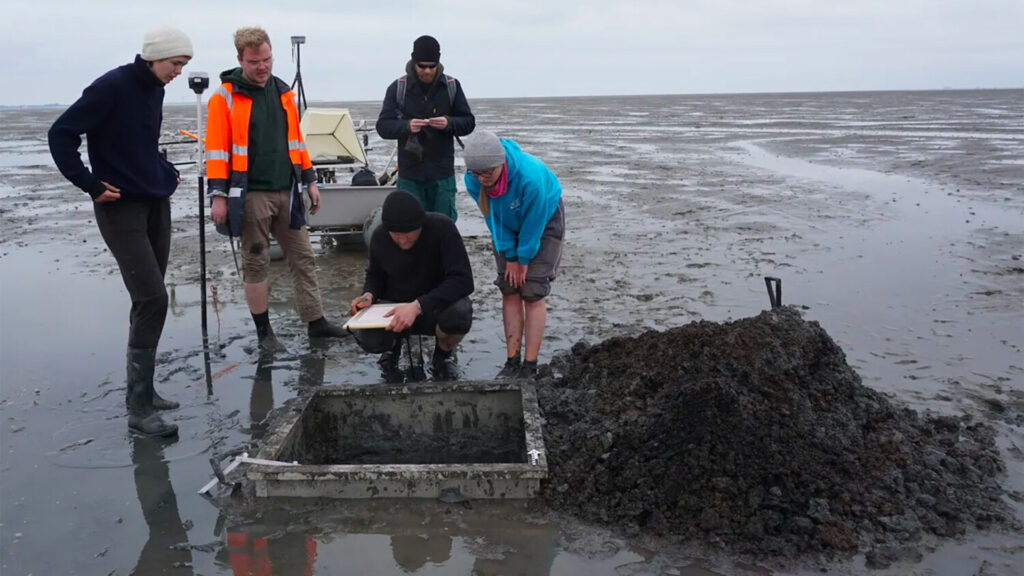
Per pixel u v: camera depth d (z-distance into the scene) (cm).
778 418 357
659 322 613
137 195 429
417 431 440
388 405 436
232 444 423
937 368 504
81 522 346
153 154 437
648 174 1711
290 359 556
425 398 435
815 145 2412
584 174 1738
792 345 406
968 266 767
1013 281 705
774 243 911
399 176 640
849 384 406
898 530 320
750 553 313
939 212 1090
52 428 443
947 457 365
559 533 329
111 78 408
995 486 352
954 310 626
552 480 360
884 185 1405
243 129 525
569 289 725
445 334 494
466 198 1488
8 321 647
